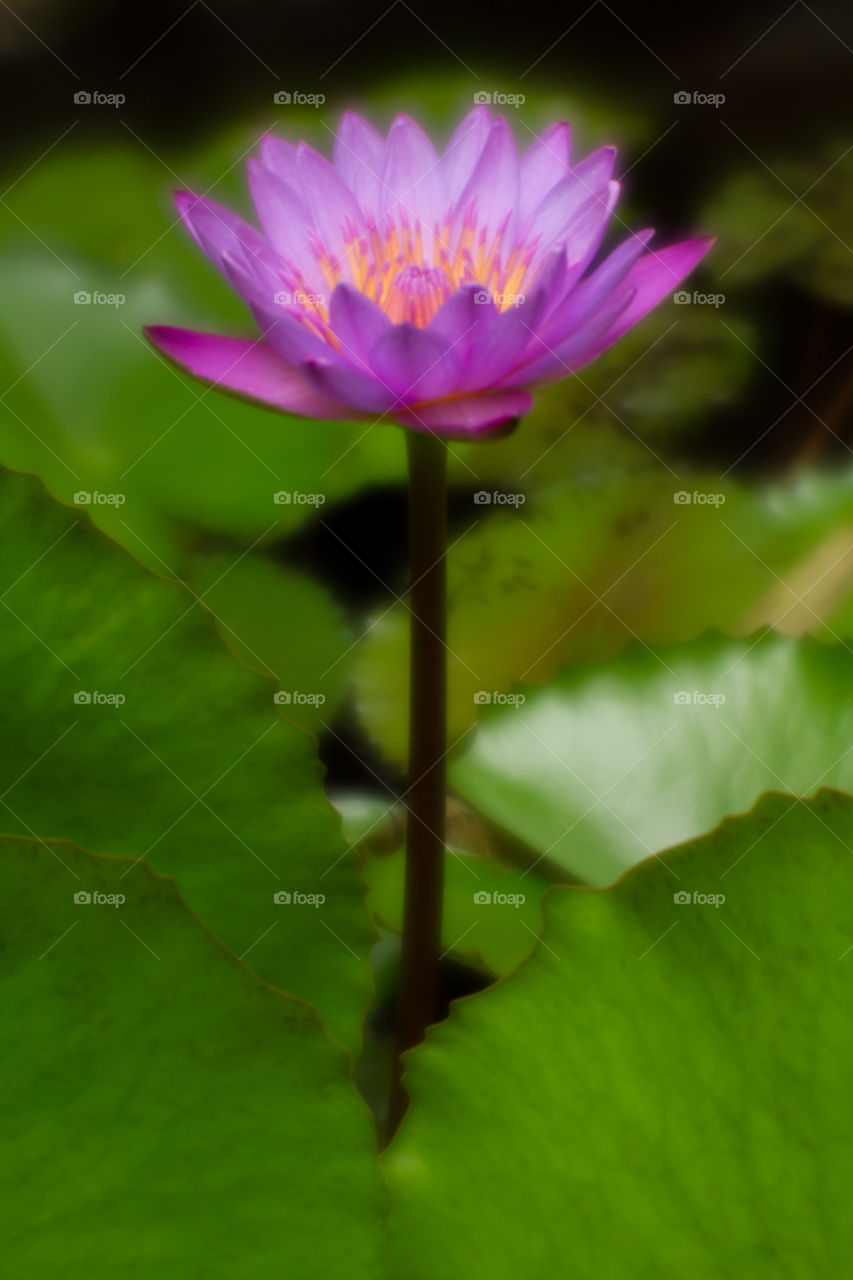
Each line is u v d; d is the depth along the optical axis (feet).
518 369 2.81
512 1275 2.64
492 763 3.17
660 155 5.24
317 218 2.85
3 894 2.66
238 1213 2.62
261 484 3.51
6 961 2.65
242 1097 2.64
